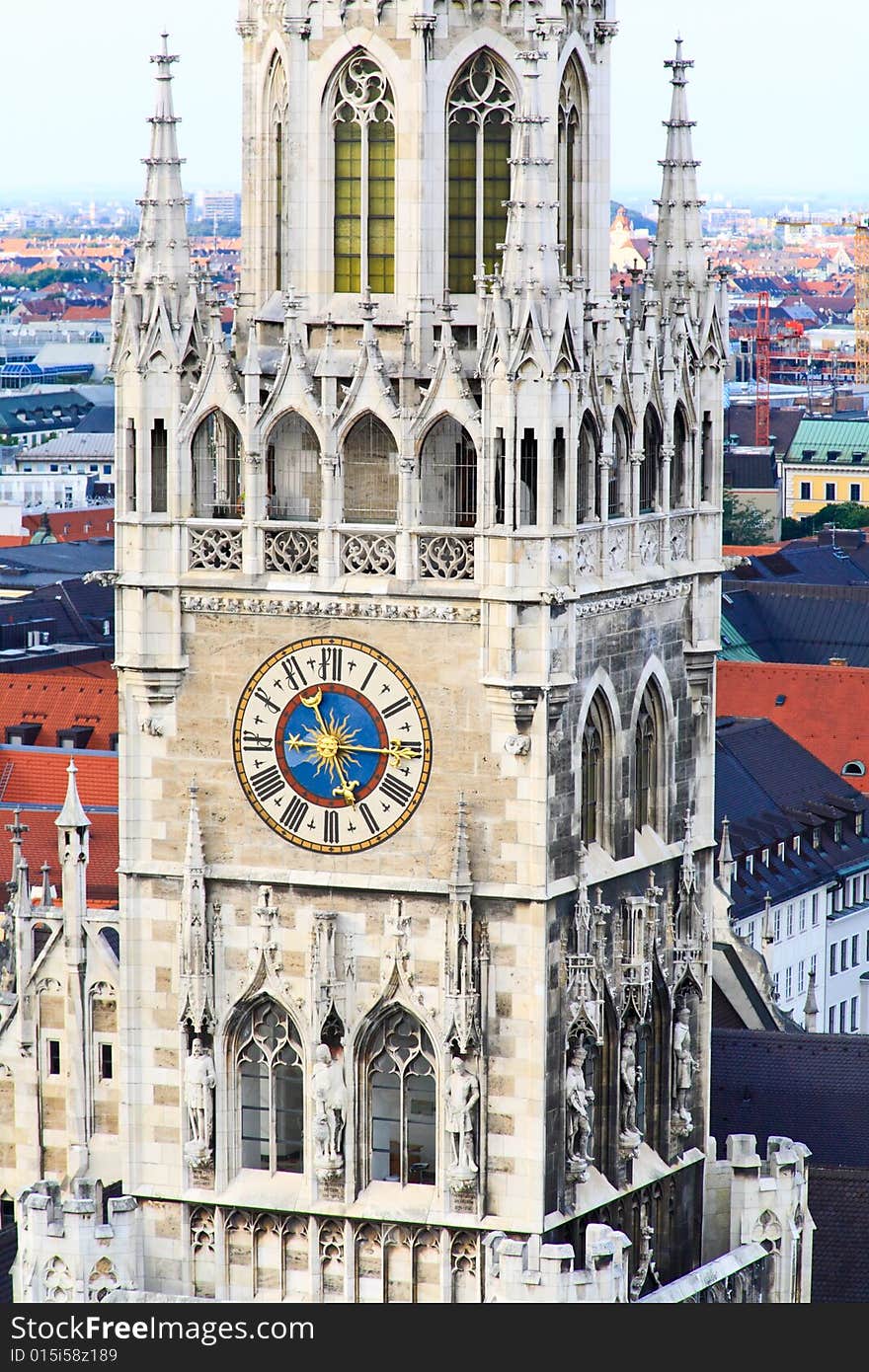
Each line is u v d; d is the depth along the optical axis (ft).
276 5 455.63
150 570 458.91
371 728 453.17
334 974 458.50
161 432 457.27
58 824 506.89
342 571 451.12
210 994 465.06
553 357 436.76
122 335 456.04
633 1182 481.46
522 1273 447.83
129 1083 473.26
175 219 455.22
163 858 466.29
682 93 478.18
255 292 463.83
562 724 450.71
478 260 453.17
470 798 449.48
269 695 457.68
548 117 448.24
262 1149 470.80
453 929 450.30
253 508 452.76
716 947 632.38
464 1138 453.17
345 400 447.42
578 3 456.86
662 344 472.85
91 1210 469.98
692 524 483.92
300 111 453.99
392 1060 460.55
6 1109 526.57
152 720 463.42
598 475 455.22
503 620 442.09
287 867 460.55
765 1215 498.28
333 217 455.63
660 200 480.23
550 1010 452.76
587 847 465.88
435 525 448.65
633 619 469.57
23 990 522.06
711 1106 579.07
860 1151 570.46
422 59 447.01
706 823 495.41
